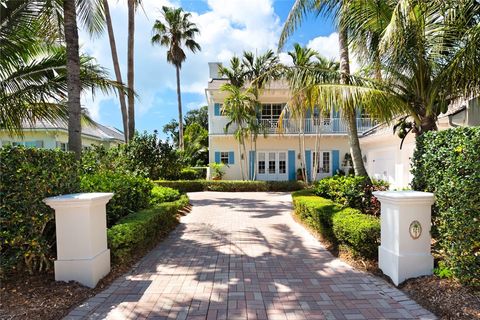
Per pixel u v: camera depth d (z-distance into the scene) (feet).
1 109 20.45
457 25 15.79
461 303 9.94
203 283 12.84
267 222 25.91
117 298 11.38
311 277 13.42
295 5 22.70
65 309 10.34
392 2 17.98
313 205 21.15
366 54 20.07
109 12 39.60
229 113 54.95
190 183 52.54
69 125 18.53
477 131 10.21
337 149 62.23
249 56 57.21
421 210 12.17
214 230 22.94
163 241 19.80
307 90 19.20
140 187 22.35
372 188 22.04
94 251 12.46
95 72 23.63
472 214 10.34
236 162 62.85
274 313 10.23
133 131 42.19
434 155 12.25
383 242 13.32
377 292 11.71
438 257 12.96
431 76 17.40
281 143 62.75
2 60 19.81
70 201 12.01
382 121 19.22
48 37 22.33
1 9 18.19
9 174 11.21
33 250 11.96
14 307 10.12
